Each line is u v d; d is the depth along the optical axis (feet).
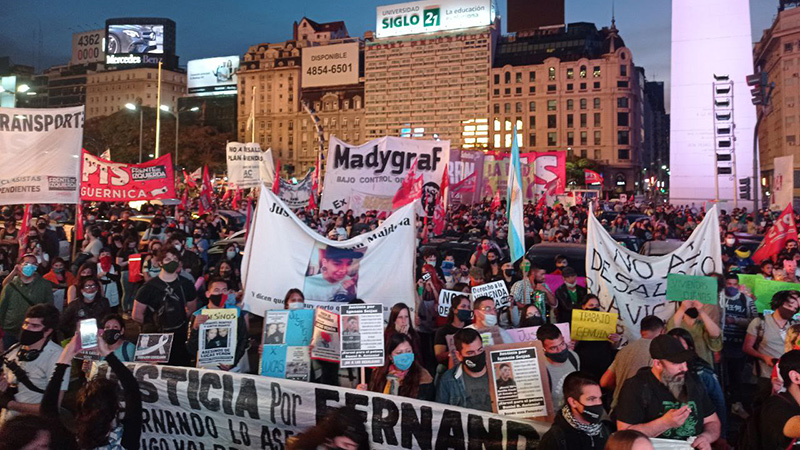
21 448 7.86
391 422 15.51
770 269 27.48
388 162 49.52
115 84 578.66
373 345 16.47
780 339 19.83
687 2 226.58
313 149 482.28
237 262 37.11
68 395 21.17
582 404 11.60
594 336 19.97
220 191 199.62
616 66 382.83
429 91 439.22
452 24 432.66
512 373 15.07
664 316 22.93
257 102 499.10
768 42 330.34
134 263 28.78
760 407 12.81
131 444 12.53
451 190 76.02
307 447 9.40
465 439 14.98
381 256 22.13
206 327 18.29
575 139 393.91
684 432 12.32
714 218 22.70
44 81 627.87
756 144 77.05
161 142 491.72
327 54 476.13
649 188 396.78
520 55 420.77
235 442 16.87
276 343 18.13
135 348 18.07
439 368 18.85
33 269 22.53
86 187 48.32
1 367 14.37
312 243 21.99
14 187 29.48
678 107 225.56
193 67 528.22
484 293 21.77
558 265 26.11
